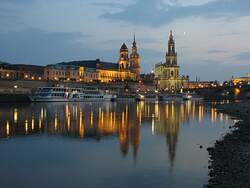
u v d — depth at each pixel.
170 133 70.38
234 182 32.59
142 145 55.41
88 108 153.12
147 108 165.88
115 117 106.94
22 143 55.62
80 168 40.59
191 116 116.25
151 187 34.06
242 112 127.12
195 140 61.28
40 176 37.28
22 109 131.62
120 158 45.78
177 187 34.03
